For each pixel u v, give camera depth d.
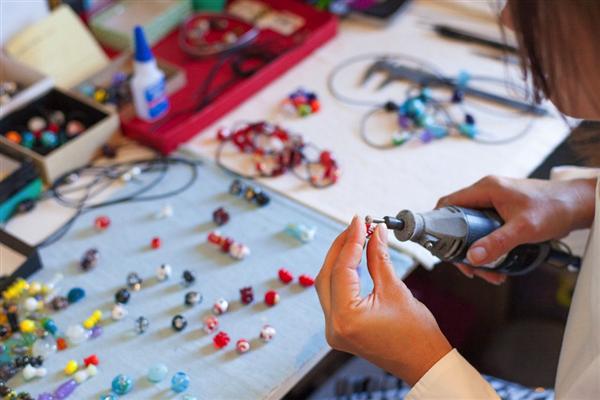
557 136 1.13
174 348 0.85
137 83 1.10
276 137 1.11
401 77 1.24
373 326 0.73
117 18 1.33
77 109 1.12
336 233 0.98
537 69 0.66
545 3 0.62
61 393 0.80
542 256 0.89
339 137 1.13
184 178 1.07
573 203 0.87
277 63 1.22
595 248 0.74
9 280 0.90
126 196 1.04
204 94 1.20
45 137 1.06
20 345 0.85
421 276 1.22
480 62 1.26
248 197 1.02
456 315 1.28
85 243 0.97
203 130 1.14
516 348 1.31
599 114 0.70
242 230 0.99
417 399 0.74
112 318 0.88
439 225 0.79
